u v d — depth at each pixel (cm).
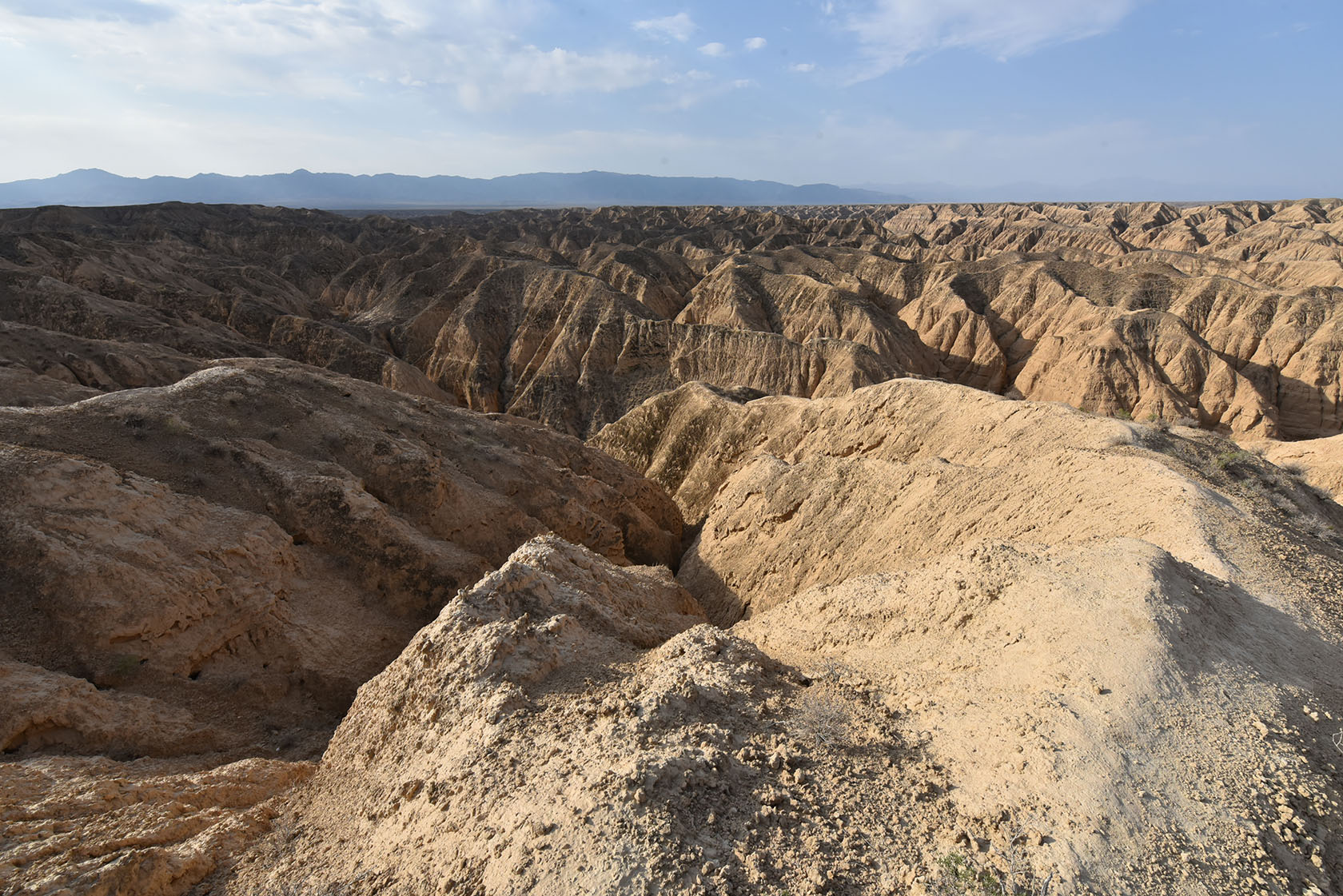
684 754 768
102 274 7850
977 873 597
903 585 1273
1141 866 592
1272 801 651
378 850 811
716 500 3244
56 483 1684
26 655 1459
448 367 8375
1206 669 816
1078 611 930
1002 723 780
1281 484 1744
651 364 7644
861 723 864
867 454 3194
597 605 1424
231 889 820
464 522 2534
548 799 731
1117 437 1970
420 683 1095
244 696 1655
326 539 2153
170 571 1681
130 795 1048
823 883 605
